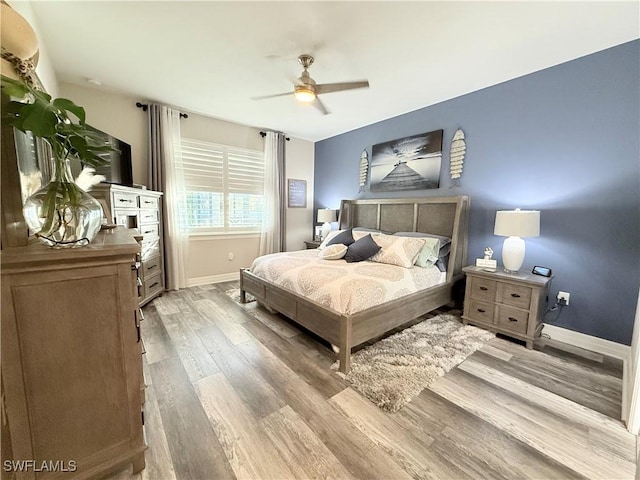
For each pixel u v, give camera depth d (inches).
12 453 38.8
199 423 61.3
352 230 163.2
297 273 107.1
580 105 97.9
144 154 147.4
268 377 78.7
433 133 142.3
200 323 115.3
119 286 45.4
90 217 45.0
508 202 118.2
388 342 99.4
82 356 43.1
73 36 88.1
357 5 73.0
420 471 50.4
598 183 95.3
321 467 51.1
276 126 185.3
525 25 80.3
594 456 54.1
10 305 36.9
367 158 181.2
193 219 169.6
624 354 91.2
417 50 94.1
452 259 125.7
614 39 86.7
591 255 97.7
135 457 49.2
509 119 116.0
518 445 56.4
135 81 121.0
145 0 72.1
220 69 109.1
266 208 196.1
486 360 88.7
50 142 41.7
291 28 83.2
